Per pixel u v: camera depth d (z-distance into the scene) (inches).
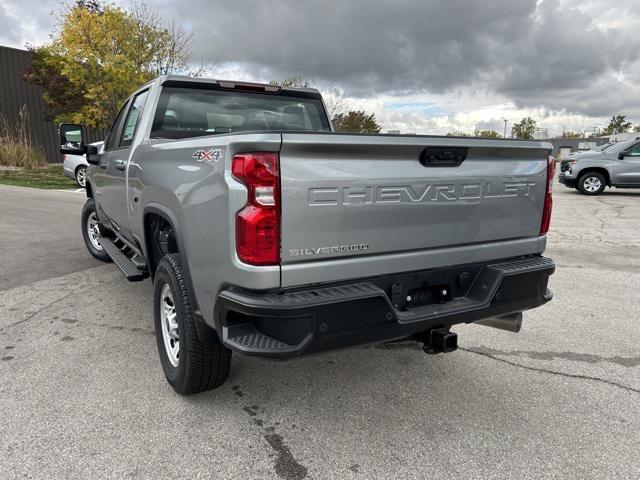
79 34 653.3
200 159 100.7
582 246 315.9
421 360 147.1
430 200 105.3
